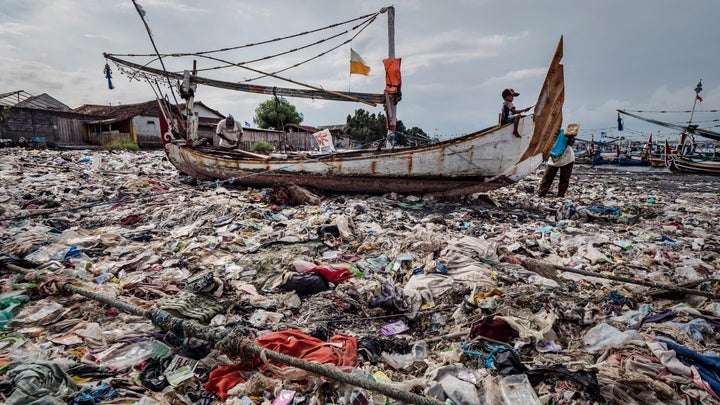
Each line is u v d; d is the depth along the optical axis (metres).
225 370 3.32
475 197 11.63
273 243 6.98
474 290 4.73
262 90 11.98
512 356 3.42
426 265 5.70
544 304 4.52
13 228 7.53
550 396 2.99
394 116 11.09
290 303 4.73
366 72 10.41
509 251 6.41
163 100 14.30
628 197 13.09
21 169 14.39
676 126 20.78
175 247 6.68
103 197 10.77
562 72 9.27
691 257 6.43
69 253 6.04
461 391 3.02
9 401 2.60
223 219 8.39
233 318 4.32
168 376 3.24
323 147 13.47
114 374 3.22
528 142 9.92
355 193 11.99
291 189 10.73
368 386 2.84
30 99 37.66
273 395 3.05
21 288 4.77
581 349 3.79
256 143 33.94
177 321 3.72
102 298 4.36
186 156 13.77
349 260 6.16
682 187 16.48
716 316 4.33
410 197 11.17
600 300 4.80
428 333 4.25
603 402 2.95
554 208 10.71
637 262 6.21
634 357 3.48
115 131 31.59
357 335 4.11
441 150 10.43
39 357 3.38
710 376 3.20
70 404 2.77
